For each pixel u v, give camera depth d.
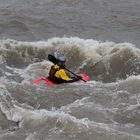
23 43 32.56
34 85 24.59
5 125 19.38
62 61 26.00
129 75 28.14
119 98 22.34
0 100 21.34
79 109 21.19
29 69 28.84
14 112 20.34
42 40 36.28
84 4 47.09
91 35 37.94
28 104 21.83
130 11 44.75
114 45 31.25
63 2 47.59
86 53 30.77
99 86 24.59
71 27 40.06
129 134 18.39
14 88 23.44
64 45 31.98
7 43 32.44
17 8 45.00
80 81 26.16
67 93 23.33
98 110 21.05
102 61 29.48
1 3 47.28
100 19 42.28
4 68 29.12
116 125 19.64
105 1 48.19
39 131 18.66
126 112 20.81
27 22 40.72
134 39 36.88
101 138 17.95
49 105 21.84
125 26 40.56
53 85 25.08
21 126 19.30
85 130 18.53
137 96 22.44
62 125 18.86
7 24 39.91
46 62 30.47
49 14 43.44
